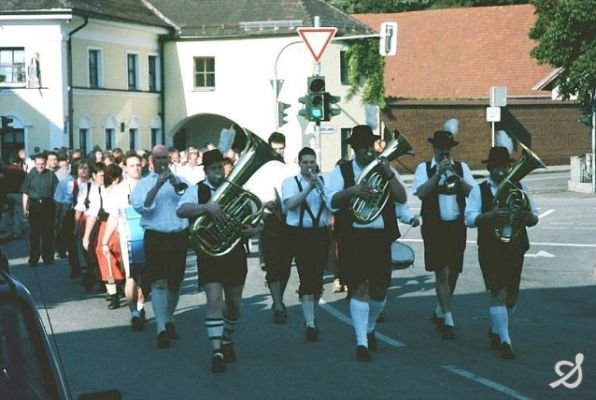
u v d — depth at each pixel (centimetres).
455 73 6091
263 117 5288
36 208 2017
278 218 1320
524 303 1475
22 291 441
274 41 5269
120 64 4941
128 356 1119
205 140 5519
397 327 1277
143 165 1966
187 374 1020
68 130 4456
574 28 3722
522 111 5816
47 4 4400
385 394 913
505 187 1066
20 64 4428
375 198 1053
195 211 1015
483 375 989
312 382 970
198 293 1630
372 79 5353
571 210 3100
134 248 1273
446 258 1175
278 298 1330
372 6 7794
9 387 433
